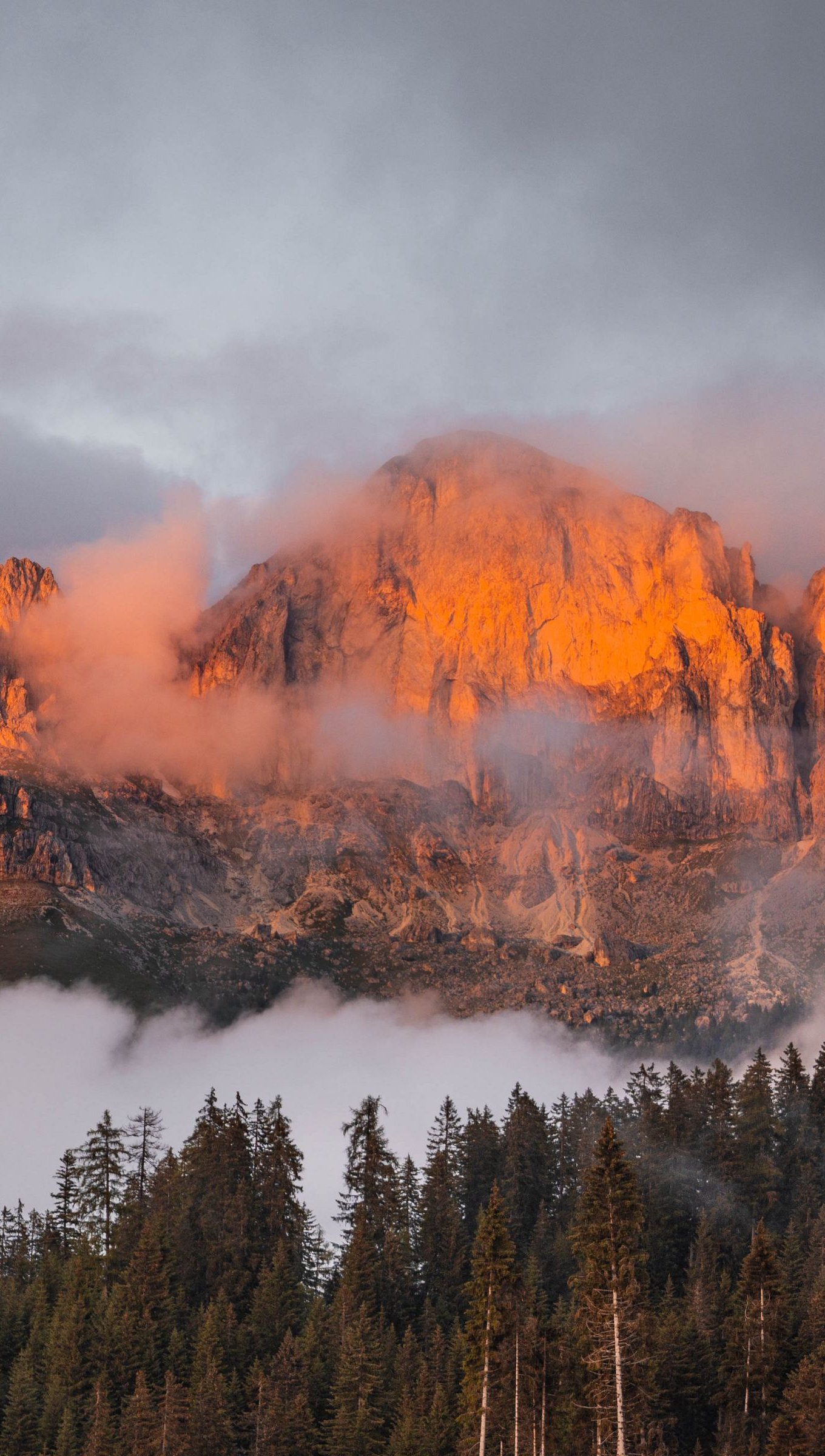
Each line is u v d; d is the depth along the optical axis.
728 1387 162.25
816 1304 167.25
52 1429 175.88
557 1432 139.00
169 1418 163.25
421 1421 163.00
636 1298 127.88
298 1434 166.75
